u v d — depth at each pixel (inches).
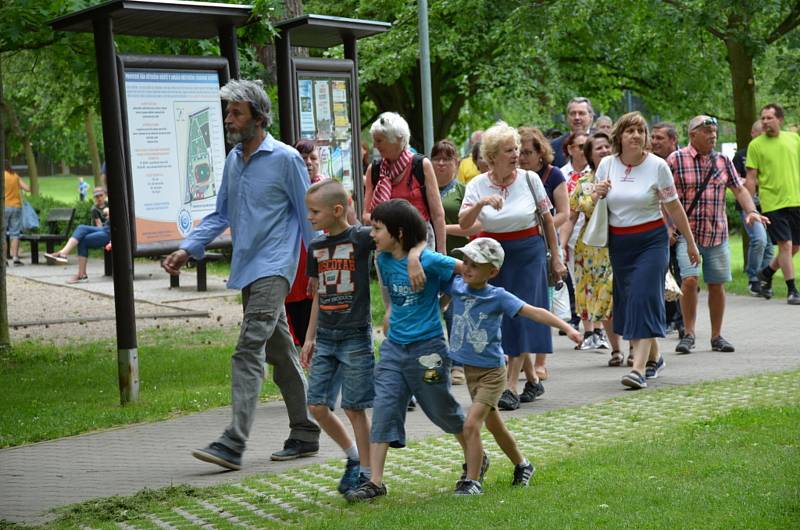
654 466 385.7
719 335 689.0
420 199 511.2
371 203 522.0
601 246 585.3
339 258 389.7
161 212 574.6
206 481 421.4
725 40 1197.1
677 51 1440.7
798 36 1175.0
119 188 559.5
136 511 380.2
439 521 327.0
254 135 449.1
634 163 575.8
